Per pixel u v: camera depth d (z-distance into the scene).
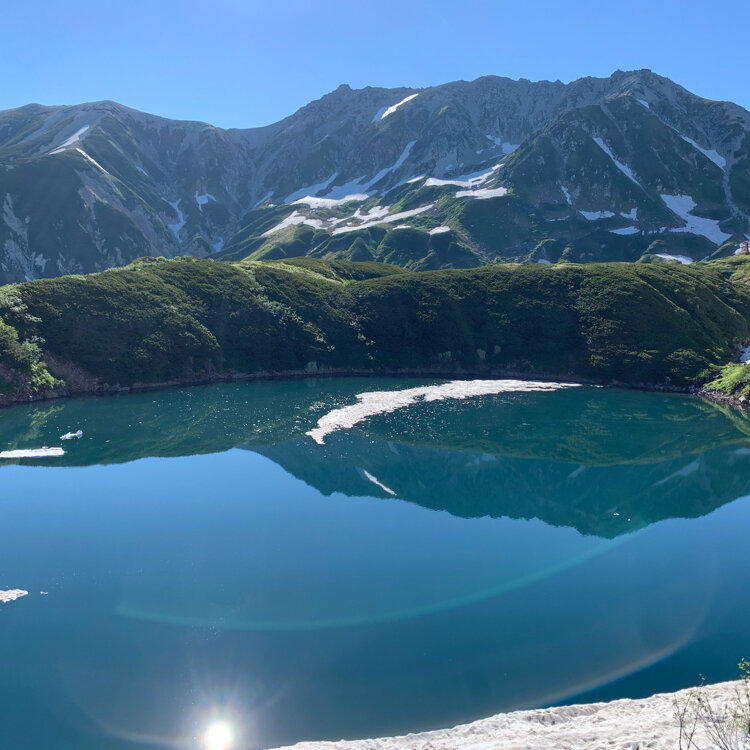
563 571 33.94
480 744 16.47
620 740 15.61
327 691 22.80
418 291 119.38
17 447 60.22
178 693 22.56
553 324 109.06
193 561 34.88
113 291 97.75
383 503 45.94
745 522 42.41
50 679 23.31
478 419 74.19
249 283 116.50
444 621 28.19
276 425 70.12
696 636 26.66
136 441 63.00
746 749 13.59
